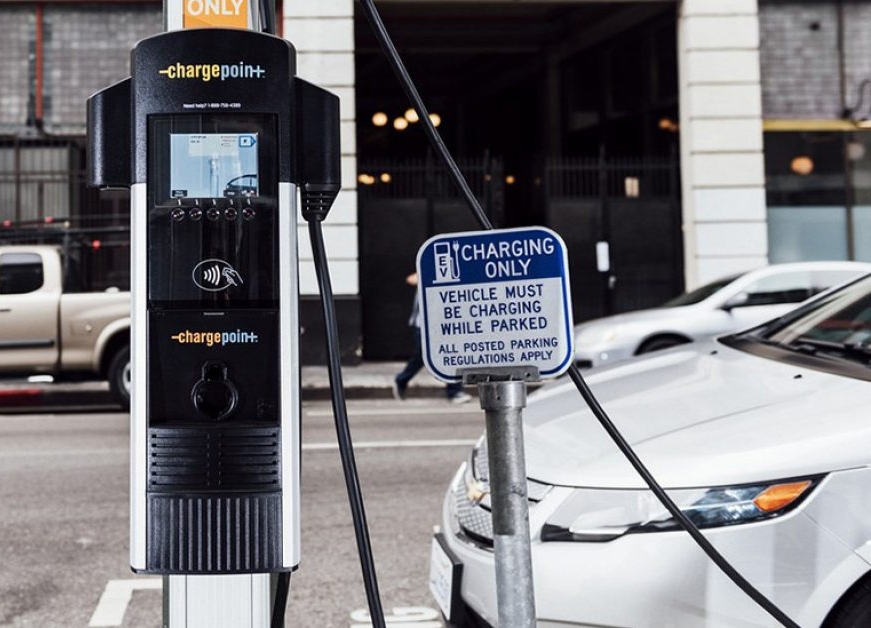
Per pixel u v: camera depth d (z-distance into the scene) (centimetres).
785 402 338
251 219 254
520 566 213
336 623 452
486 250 221
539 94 2098
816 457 301
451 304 222
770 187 1562
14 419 1120
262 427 254
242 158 254
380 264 1591
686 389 372
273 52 254
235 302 255
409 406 1213
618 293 1620
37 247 1152
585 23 1844
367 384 1294
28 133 1523
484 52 2014
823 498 296
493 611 321
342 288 1470
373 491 699
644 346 1148
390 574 518
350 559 543
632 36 1772
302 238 1370
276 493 255
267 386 257
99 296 1142
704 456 308
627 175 1733
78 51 1528
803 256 1568
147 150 254
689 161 1505
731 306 1170
